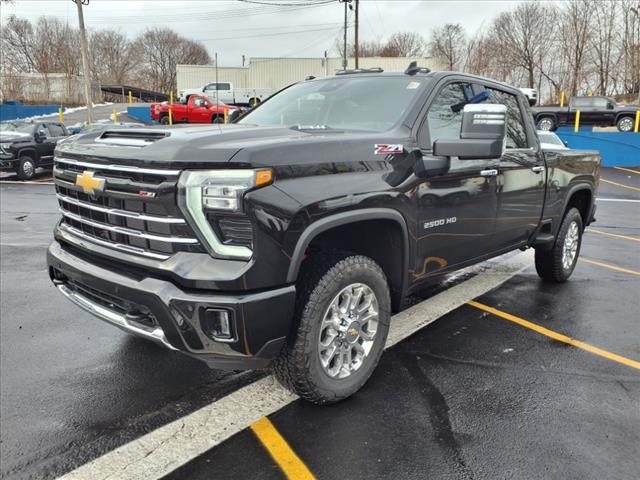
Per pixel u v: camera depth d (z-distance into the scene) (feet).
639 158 69.26
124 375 11.47
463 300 16.74
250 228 7.95
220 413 9.91
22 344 13.07
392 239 10.71
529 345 13.12
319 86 13.70
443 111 12.07
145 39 301.63
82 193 9.87
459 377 11.34
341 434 9.18
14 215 33.22
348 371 10.17
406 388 10.82
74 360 12.19
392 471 8.19
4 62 247.70
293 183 8.43
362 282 9.95
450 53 195.31
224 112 98.17
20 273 19.60
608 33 153.99
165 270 8.21
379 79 12.79
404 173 10.41
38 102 163.22
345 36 137.49
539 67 177.78
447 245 12.07
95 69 268.21
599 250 25.22
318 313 9.16
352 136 9.86
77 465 8.38
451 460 8.45
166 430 9.36
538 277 19.66
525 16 176.45
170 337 8.33
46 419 9.71
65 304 16.10
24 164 54.49
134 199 8.61
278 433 9.21
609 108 82.38
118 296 8.84
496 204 13.52
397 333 13.87
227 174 7.89
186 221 8.07
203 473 8.17
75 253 10.28
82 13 94.27
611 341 13.46
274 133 9.70
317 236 9.59
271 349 8.45
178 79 153.89
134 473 8.17
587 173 18.70
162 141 8.64
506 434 9.19
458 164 11.86
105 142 9.55
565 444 8.89
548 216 16.56
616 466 8.30
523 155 14.76
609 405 10.21
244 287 7.93
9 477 8.06
